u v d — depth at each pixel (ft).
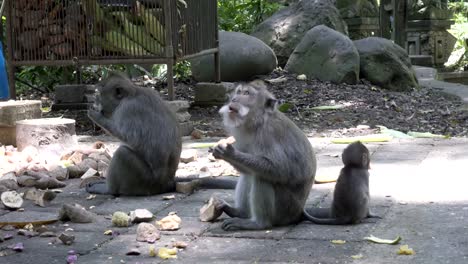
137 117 28.48
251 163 22.62
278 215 23.86
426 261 20.26
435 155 35.50
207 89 50.93
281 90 55.88
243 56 57.93
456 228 23.38
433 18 86.07
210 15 49.65
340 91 55.98
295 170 23.31
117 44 43.11
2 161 34.04
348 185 23.95
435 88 62.18
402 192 28.45
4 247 22.67
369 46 60.64
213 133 42.70
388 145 38.58
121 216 24.82
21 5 44.04
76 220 25.38
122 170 28.81
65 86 49.34
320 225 24.20
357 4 80.28
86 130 44.91
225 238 23.12
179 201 28.27
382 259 20.54
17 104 38.27
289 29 65.57
